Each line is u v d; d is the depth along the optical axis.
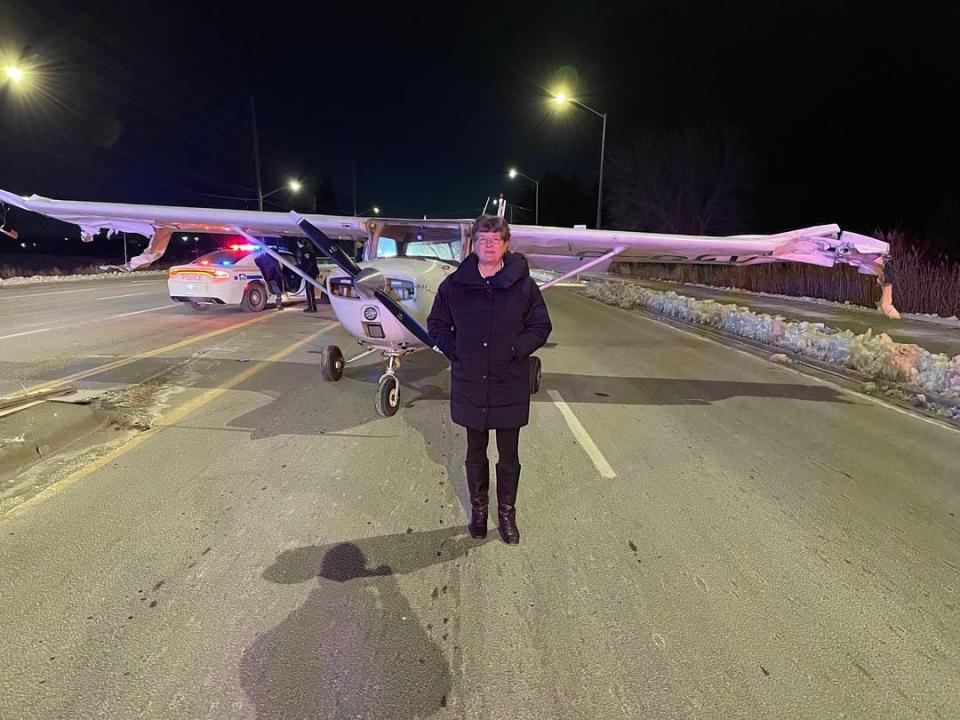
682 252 7.21
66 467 4.54
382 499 4.13
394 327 5.78
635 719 2.30
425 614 2.90
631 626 2.84
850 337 9.42
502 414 3.44
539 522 3.86
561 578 3.23
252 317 13.10
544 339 3.41
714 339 11.61
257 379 7.41
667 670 2.56
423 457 4.91
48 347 9.12
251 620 2.82
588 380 7.90
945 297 13.98
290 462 4.75
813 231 6.43
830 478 4.64
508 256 3.44
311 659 2.58
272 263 13.59
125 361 8.21
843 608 3.01
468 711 2.32
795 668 2.58
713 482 4.53
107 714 2.26
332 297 6.14
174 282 13.11
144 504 3.96
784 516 3.99
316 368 8.13
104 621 2.78
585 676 2.52
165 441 5.16
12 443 4.59
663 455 5.09
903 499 4.27
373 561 3.35
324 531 3.67
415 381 7.50
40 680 2.42
